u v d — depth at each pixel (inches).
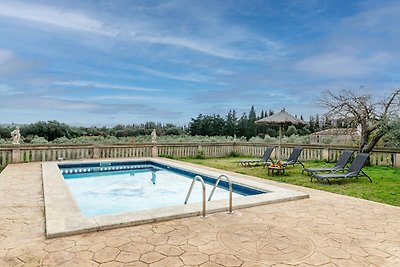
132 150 579.8
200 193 341.4
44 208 207.6
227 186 350.0
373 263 132.0
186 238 157.2
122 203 302.5
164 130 1087.0
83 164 484.1
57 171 366.6
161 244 148.9
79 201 309.4
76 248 142.8
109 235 160.1
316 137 638.5
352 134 525.3
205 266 126.0
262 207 222.5
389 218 198.4
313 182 341.7
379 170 438.0
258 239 157.6
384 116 470.9
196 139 837.8
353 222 189.3
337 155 527.5
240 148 661.3
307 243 153.6
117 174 465.7
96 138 810.8
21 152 470.0
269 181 341.7
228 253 139.3
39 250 140.1
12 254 135.6
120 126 995.3
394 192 287.7
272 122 480.7
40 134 801.6
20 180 318.3
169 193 343.9
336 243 154.3
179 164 485.4
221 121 1175.0
